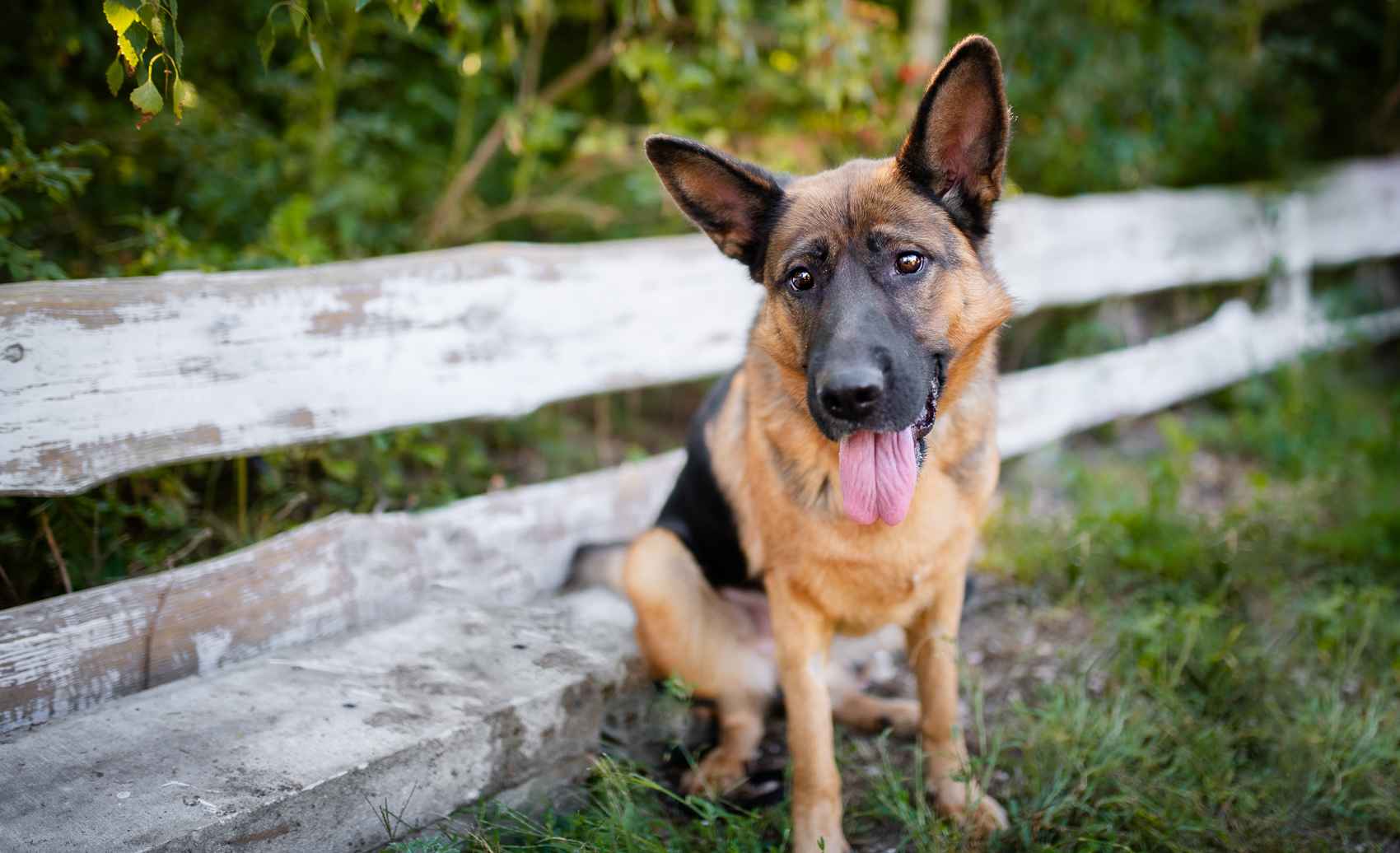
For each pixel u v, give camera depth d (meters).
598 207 5.18
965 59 2.48
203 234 4.32
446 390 3.29
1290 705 3.05
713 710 3.11
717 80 5.25
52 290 2.47
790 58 5.34
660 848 2.39
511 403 3.47
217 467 3.44
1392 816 2.61
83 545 3.03
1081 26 6.18
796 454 2.65
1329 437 5.65
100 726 2.41
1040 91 6.20
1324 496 4.70
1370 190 7.32
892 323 2.44
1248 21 6.79
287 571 2.91
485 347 3.38
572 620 3.22
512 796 2.67
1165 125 6.55
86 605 2.54
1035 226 5.25
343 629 3.05
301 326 2.92
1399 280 8.12
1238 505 4.72
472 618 3.13
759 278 2.80
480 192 5.73
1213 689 3.05
